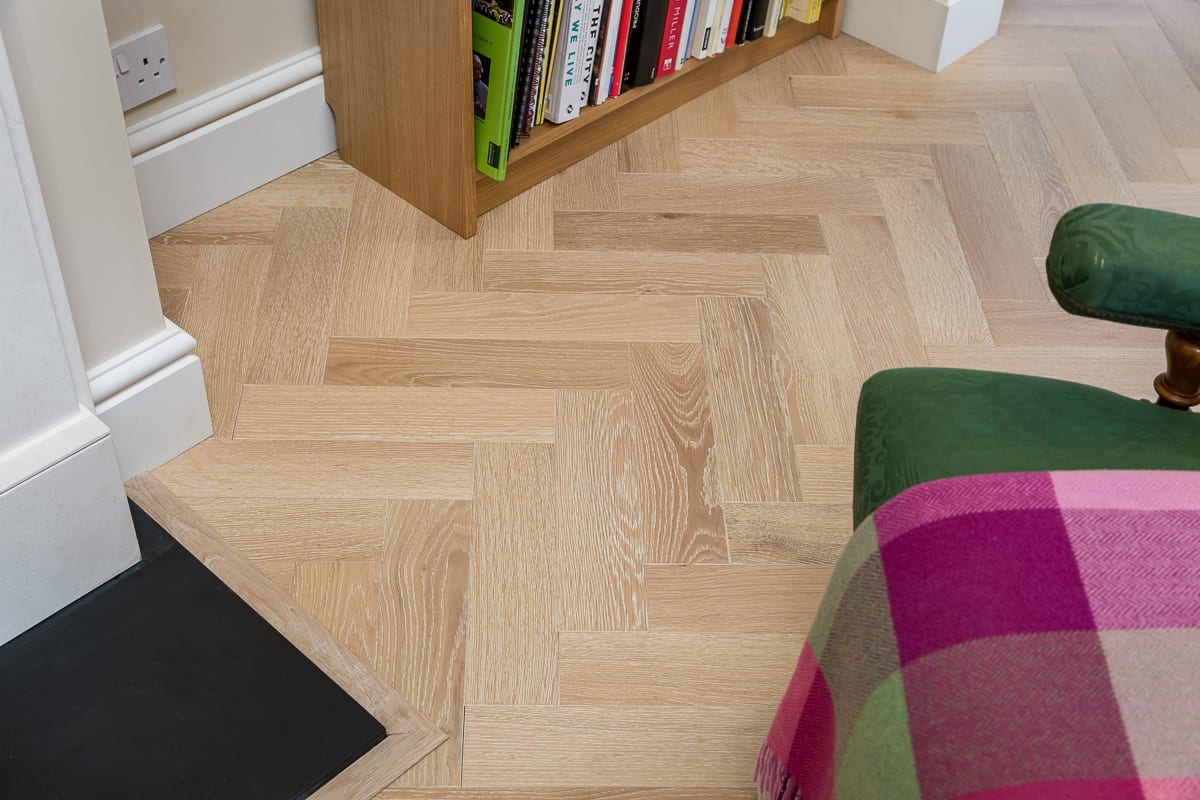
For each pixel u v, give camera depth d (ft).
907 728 2.89
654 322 5.91
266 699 4.30
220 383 5.43
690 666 4.51
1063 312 6.15
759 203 6.70
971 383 3.71
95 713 4.22
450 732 4.26
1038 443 3.50
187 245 6.07
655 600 4.72
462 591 4.69
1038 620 2.91
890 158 7.11
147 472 5.04
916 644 2.99
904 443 3.57
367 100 6.23
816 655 3.42
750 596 4.76
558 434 5.32
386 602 4.64
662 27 6.61
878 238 6.53
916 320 6.06
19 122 3.51
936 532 3.14
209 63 5.90
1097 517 3.10
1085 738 2.69
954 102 7.61
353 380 5.49
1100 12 8.61
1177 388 3.75
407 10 5.63
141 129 5.74
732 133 7.20
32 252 3.72
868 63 7.92
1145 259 3.35
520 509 5.00
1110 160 7.22
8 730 4.16
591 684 4.43
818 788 3.36
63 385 4.12
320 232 6.23
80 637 4.45
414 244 6.21
